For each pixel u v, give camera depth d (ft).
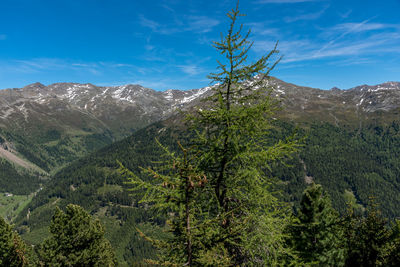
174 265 24.18
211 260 24.30
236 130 31.17
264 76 30.66
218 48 29.32
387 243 69.46
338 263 70.74
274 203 31.40
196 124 32.99
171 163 25.44
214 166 33.60
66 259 103.04
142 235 26.25
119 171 25.79
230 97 32.81
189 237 24.20
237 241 30.27
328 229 70.95
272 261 28.32
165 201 24.64
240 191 31.91
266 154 29.66
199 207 30.14
